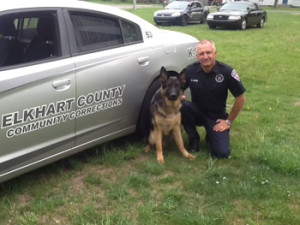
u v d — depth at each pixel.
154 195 2.96
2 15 2.60
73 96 2.92
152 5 37.91
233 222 2.59
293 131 4.43
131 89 3.50
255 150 3.81
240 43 12.52
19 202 2.84
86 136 3.18
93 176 3.26
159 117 3.50
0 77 2.48
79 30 3.10
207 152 3.80
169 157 3.68
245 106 5.42
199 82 3.65
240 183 3.07
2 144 2.51
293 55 10.26
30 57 2.79
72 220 2.62
